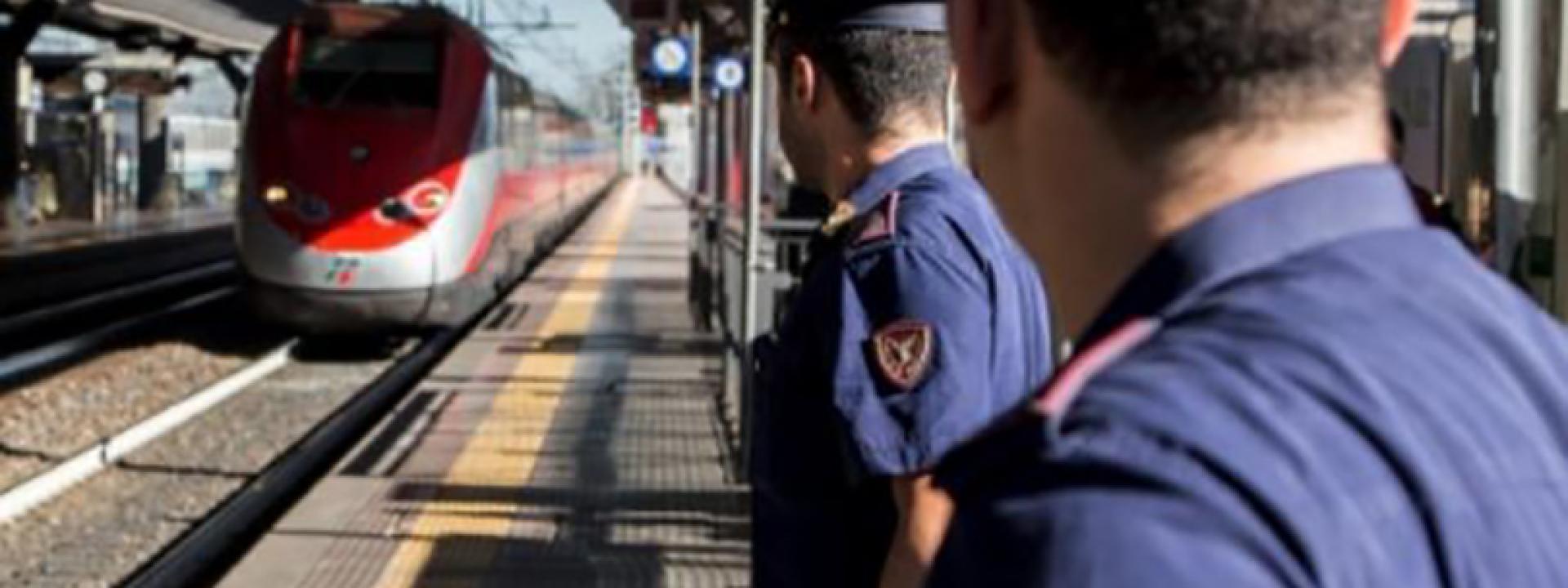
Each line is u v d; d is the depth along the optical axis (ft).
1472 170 15.12
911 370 7.74
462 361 52.65
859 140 8.59
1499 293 3.75
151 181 153.89
